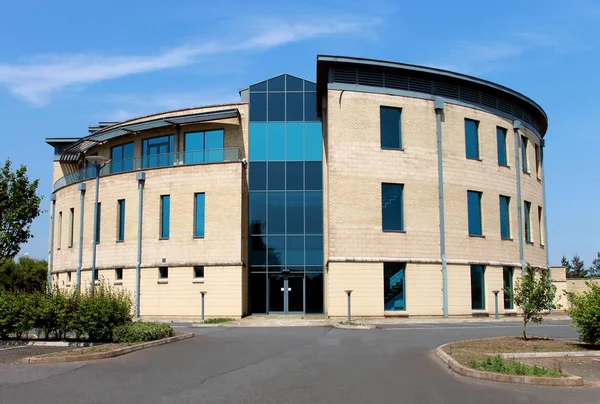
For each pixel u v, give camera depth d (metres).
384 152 28.94
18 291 18.94
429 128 30.08
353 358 13.62
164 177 31.02
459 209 30.23
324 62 28.69
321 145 32.25
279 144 32.25
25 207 22.42
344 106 28.77
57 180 39.41
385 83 29.56
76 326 16.73
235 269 29.03
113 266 31.77
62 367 12.32
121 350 14.25
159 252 30.42
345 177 28.22
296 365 12.59
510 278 32.53
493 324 24.77
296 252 31.30
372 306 27.52
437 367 12.32
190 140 33.09
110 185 32.91
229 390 9.99
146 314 30.09
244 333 19.88
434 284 28.81
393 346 15.91
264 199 31.73
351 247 27.78
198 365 12.59
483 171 31.61
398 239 28.50
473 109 31.70
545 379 10.33
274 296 30.98
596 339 14.74
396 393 9.75
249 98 32.66
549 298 17.02
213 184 30.06
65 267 36.09
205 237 29.70
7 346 16.23
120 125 33.06
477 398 9.35
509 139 33.75
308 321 25.48
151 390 9.98
